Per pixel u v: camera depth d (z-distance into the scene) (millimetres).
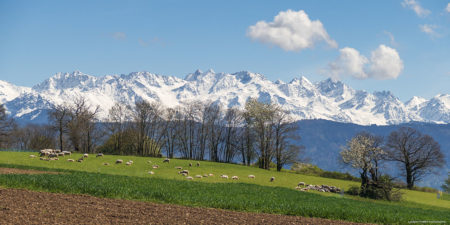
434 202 63125
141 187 35781
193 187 40875
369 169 61562
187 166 76938
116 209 24453
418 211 40156
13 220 20109
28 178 33781
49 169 50656
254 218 25375
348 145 67375
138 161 78062
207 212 26047
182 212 25234
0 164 52375
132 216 22891
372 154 62375
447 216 37594
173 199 29625
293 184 67250
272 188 49719
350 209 32500
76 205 24719
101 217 22062
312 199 40281
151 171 62406
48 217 21203
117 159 77875
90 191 30328
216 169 77125
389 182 59688
